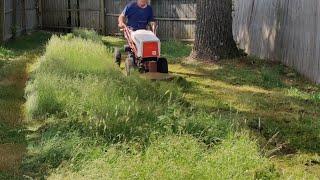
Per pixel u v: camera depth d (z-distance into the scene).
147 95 7.90
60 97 7.35
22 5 17.06
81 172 4.99
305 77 10.20
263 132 6.92
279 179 5.20
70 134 6.05
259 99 8.63
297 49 10.59
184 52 13.54
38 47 14.33
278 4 11.58
